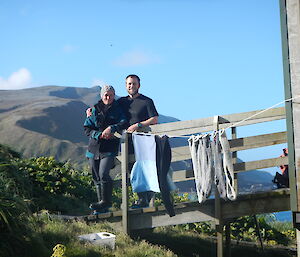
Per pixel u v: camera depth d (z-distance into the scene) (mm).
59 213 11195
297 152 7488
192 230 13406
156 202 14938
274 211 9305
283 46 7668
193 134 9633
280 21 7719
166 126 9812
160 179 9438
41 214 9805
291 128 7535
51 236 8578
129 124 10102
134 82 10148
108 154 10078
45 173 12930
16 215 7844
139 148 9656
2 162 9930
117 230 9961
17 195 8453
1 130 140500
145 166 9586
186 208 9727
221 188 8812
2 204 7590
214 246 11633
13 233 7523
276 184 9797
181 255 10039
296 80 7555
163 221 9766
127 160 9867
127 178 9891
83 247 8320
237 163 9484
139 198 10242
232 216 9500
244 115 9352
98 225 9859
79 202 12984
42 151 127812
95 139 10109
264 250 12195
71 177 13961
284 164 9352
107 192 10117
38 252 7645
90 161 10289
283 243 13703
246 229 14211
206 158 8938
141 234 10328
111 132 9875
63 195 12875
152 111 10031
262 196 9336
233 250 11922
